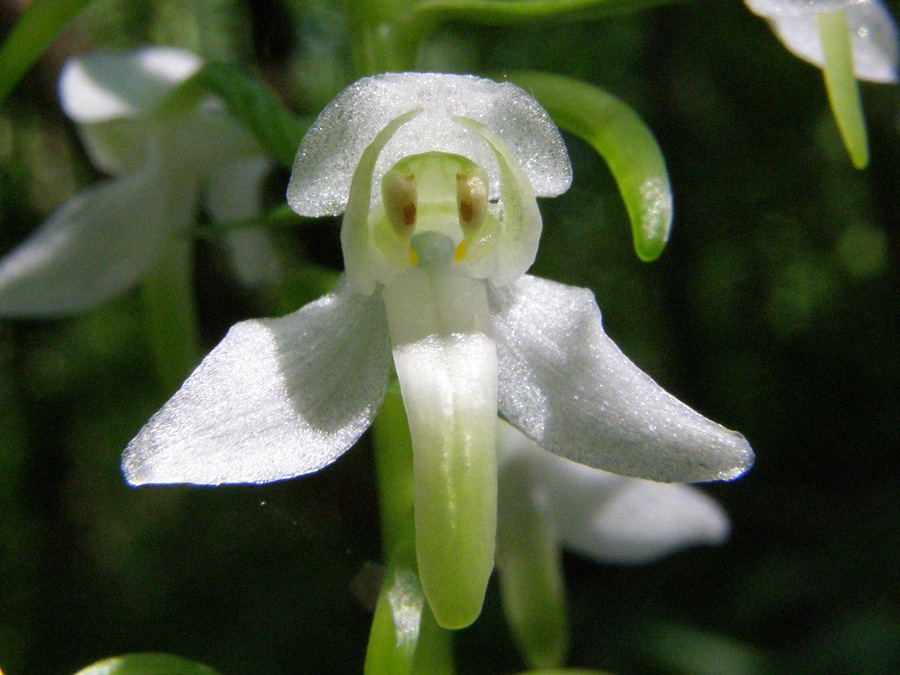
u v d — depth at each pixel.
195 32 0.16
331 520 0.12
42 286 0.08
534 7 0.07
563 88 0.06
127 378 0.24
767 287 0.25
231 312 0.12
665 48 0.20
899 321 0.24
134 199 0.08
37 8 0.07
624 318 0.25
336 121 0.06
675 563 0.19
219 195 0.09
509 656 0.17
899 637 0.15
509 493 0.08
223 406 0.06
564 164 0.06
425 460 0.06
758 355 0.25
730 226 0.23
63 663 0.23
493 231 0.06
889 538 0.18
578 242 0.24
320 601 0.20
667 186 0.06
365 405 0.06
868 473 0.23
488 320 0.06
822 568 0.18
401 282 0.06
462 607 0.06
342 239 0.06
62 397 0.24
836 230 0.24
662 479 0.06
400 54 0.07
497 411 0.06
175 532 0.23
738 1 0.19
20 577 0.24
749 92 0.20
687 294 0.23
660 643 0.16
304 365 0.06
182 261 0.09
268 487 0.12
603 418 0.06
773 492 0.22
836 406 0.24
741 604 0.18
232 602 0.21
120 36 0.16
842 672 0.15
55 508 0.24
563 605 0.08
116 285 0.08
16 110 0.15
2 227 0.19
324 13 0.13
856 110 0.07
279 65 0.11
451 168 0.06
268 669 0.19
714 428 0.06
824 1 0.06
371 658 0.06
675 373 0.24
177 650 0.21
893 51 0.07
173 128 0.08
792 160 0.22
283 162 0.07
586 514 0.08
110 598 0.23
